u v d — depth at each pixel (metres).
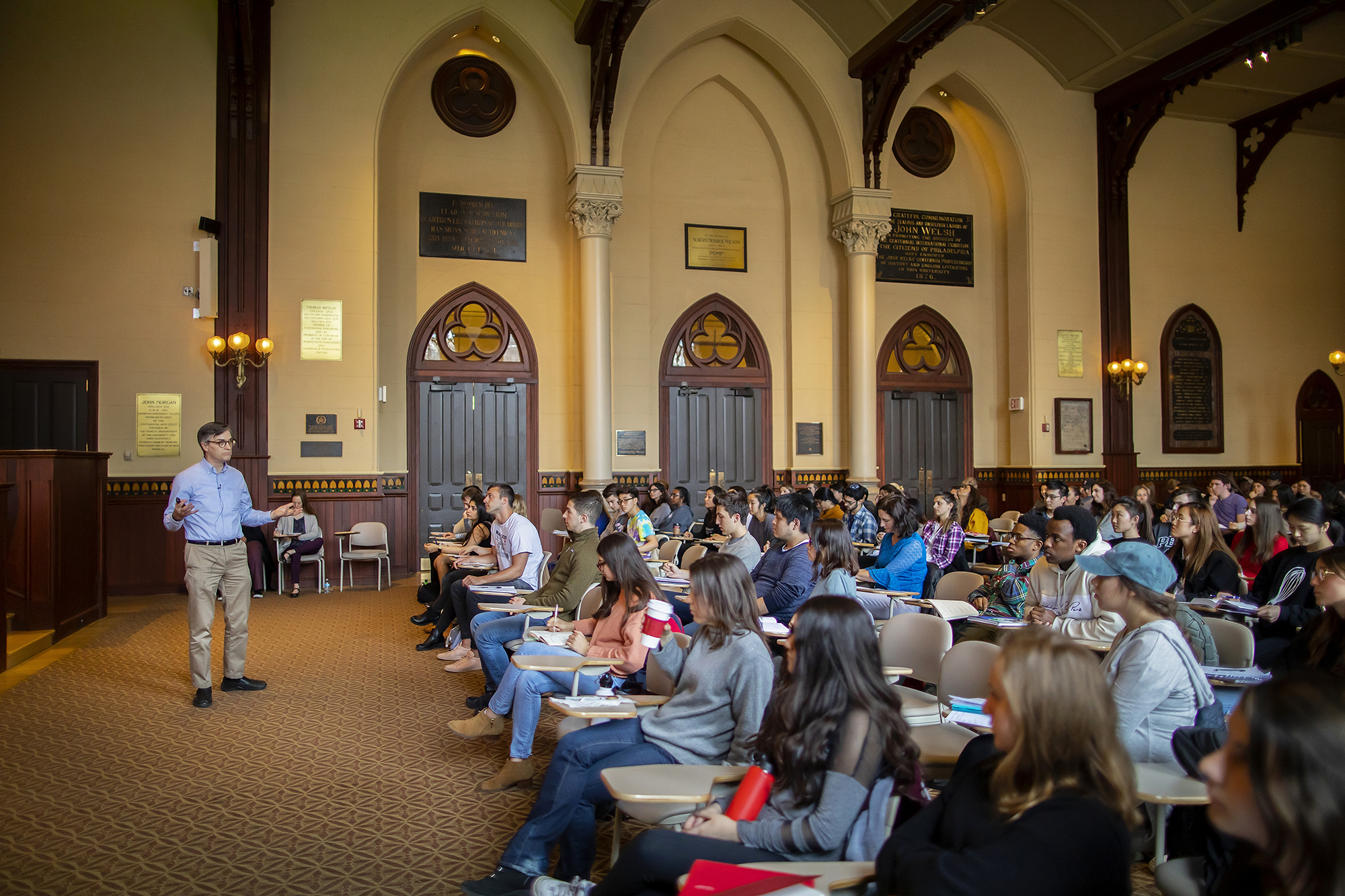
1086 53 12.76
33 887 3.01
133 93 9.83
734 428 12.48
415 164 11.34
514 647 5.02
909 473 13.30
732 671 2.82
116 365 9.70
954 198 13.66
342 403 10.26
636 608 3.86
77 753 4.42
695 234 12.39
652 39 11.38
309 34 10.29
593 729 3.00
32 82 9.59
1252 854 1.37
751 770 2.26
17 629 7.01
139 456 9.71
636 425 12.01
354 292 10.32
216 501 5.43
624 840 3.45
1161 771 2.57
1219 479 9.73
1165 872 2.26
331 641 7.14
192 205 9.93
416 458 11.29
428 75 11.39
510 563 5.98
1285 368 14.97
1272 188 15.04
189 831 3.48
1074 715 1.67
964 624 4.77
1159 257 14.22
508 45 11.34
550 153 11.77
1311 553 4.91
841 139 12.13
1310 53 12.42
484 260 11.55
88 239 9.68
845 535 4.49
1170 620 2.81
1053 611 4.23
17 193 9.52
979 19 12.62
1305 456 14.98
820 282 12.75
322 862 3.21
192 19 9.99
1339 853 1.14
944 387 13.51
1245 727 1.26
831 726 2.14
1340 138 15.35
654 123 12.13
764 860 2.10
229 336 9.95
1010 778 1.72
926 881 1.67
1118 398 13.56
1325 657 3.07
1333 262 15.34
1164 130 14.38
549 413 11.74
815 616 2.21
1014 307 13.45
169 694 5.54
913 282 13.42
